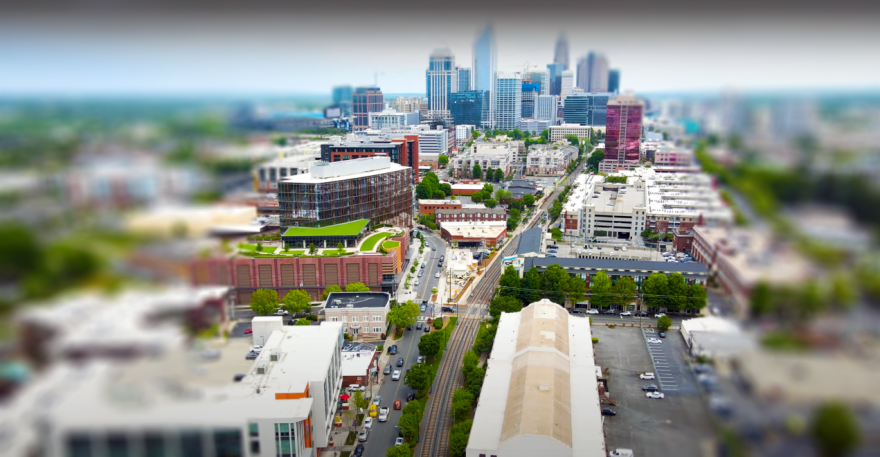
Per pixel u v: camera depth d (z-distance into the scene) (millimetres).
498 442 95500
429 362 137625
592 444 95312
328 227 194125
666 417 103750
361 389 123688
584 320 142750
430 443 107500
